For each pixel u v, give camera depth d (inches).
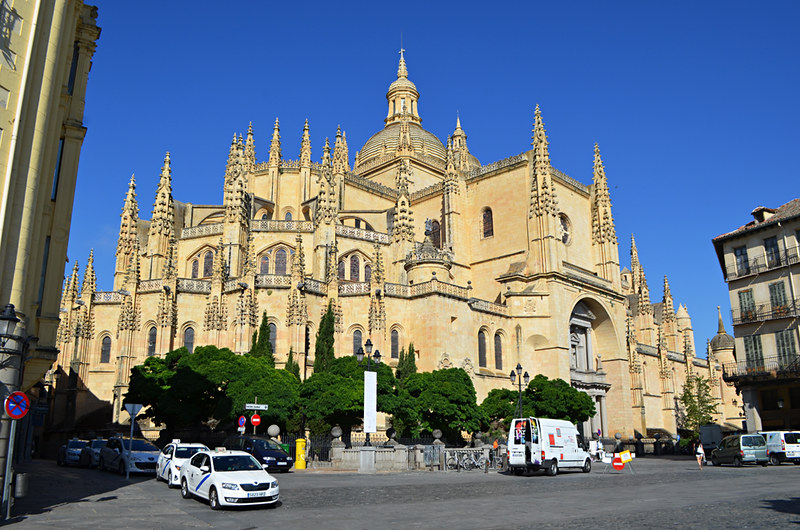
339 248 2878.9
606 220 3469.5
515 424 1701.5
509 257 3161.9
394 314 2605.8
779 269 2421.3
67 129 1256.2
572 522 789.9
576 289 3097.9
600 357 3398.1
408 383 2293.3
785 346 2377.0
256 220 2869.1
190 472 1061.8
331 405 1991.9
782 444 1921.8
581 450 1796.3
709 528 717.9
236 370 2010.3
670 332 4589.1
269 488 956.6
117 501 1009.5
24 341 846.5
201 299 2519.7
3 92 916.6
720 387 4630.9
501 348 2901.1
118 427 2285.9
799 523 743.1
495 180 3289.9
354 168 4315.9
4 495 782.5
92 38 1325.0
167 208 2839.6
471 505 986.7
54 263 1193.4
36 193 957.2
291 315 2348.7
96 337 2539.4
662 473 1733.5
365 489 1232.2
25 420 1914.4
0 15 920.3
